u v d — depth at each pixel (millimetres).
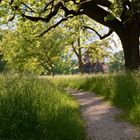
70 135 8359
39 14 24578
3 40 48906
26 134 7746
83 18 32000
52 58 58750
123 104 14289
